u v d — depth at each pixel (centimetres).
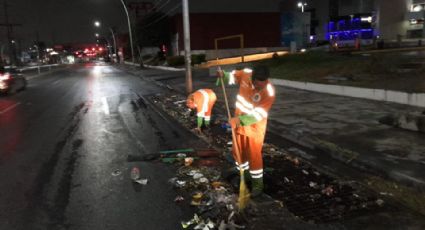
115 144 765
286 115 904
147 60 5578
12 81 1928
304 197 464
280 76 1669
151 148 723
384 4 6078
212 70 2261
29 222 422
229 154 639
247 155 475
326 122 803
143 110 1216
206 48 4425
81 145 768
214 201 457
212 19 4403
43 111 1270
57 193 505
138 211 441
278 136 757
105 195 493
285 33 4750
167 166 605
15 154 711
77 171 596
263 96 446
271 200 457
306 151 647
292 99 1158
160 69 3772
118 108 1282
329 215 415
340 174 533
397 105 970
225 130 849
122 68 4878
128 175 568
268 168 561
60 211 448
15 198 491
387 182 490
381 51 2516
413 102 955
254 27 4581
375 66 1387
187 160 607
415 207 421
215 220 410
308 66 1805
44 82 2748
